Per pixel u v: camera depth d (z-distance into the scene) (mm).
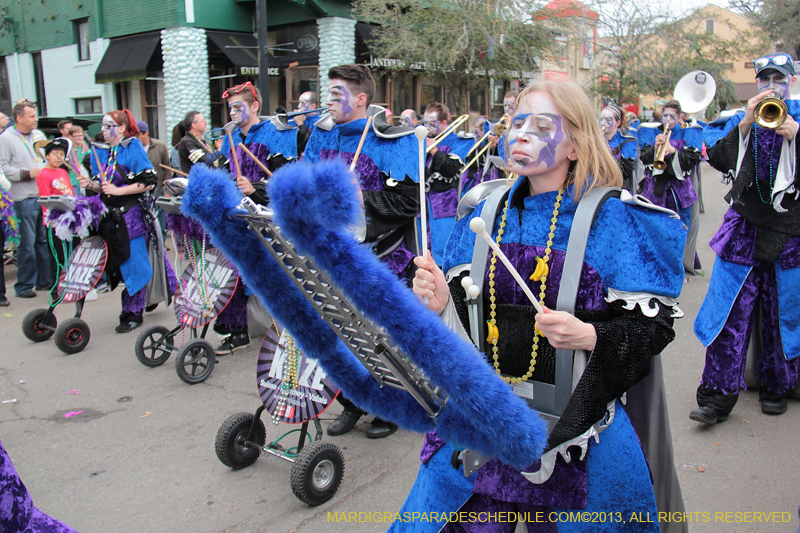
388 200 3699
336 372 1578
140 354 5238
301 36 14570
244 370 5188
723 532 2836
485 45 12305
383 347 1359
